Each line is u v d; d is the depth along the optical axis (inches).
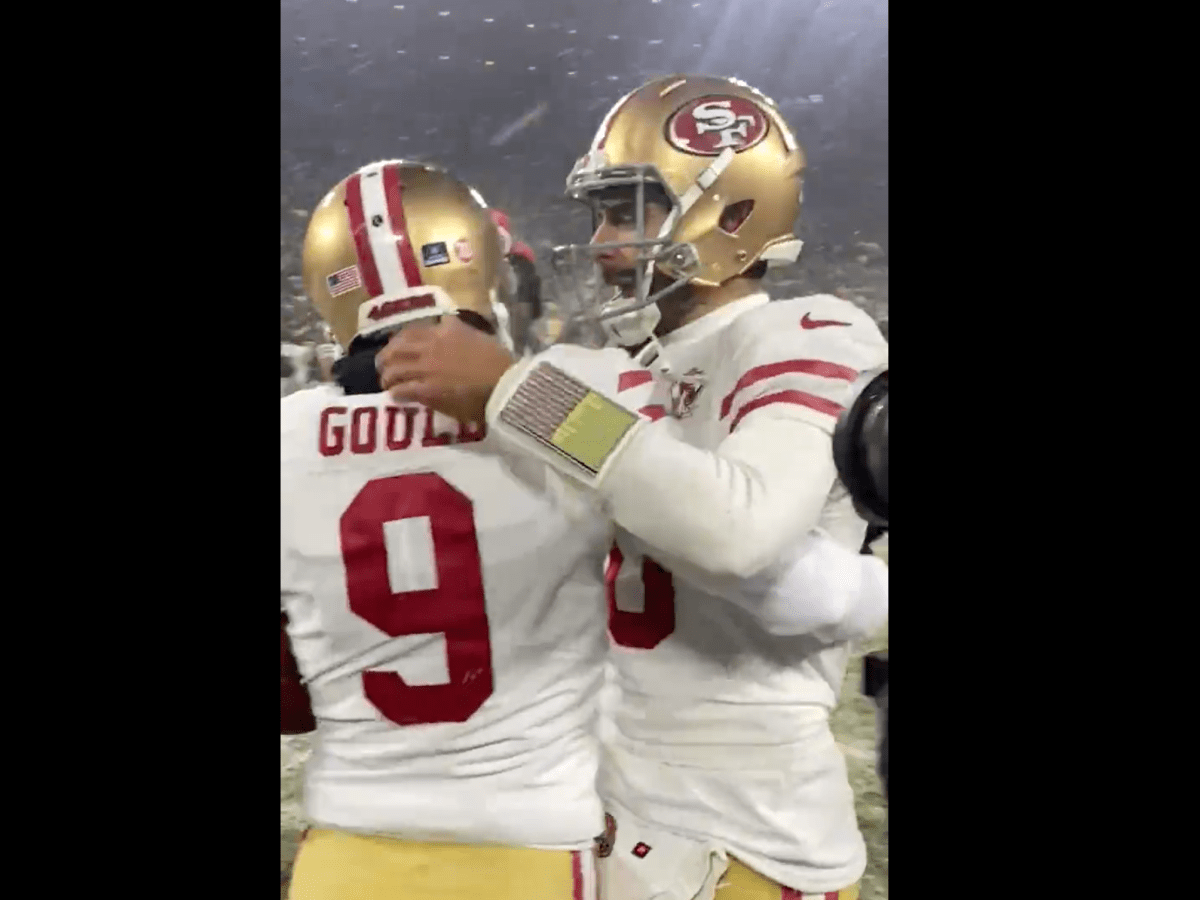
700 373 45.4
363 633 37.1
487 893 36.6
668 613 43.9
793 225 47.7
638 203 44.8
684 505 34.4
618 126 45.7
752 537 34.8
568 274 49.1
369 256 38.3
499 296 40.9
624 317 46.2
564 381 36.0
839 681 45.8
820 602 42.2
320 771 38.6
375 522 36.6
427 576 36.4
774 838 42.8
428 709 37.0
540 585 36.8
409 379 36.5
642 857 44.0
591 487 35.4
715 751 43.3
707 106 45.7
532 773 36.9
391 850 37.3
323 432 37.2
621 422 35.2
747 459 37.4
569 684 37.7
